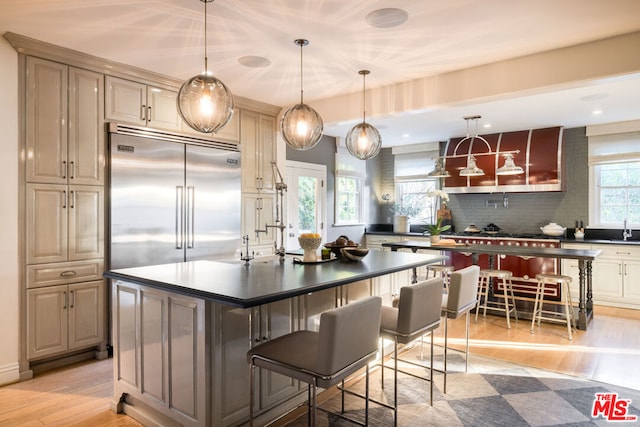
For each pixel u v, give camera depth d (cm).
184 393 222
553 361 356
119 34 307
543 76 342
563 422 252
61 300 336
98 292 358
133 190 379
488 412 265
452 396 288
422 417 258
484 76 372
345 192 752
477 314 491
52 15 275
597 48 318
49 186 330
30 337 319
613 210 605
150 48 335
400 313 244
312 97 481
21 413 264
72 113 343
